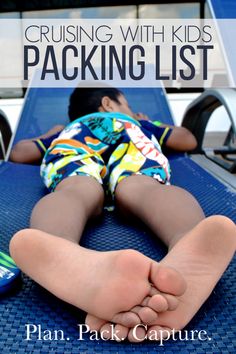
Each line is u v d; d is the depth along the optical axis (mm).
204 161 1775
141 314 601
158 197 917
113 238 998
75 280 651
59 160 1211
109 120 1338
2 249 947
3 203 1271
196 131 1993
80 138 1290
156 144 1354
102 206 1114
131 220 1082
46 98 2221
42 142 1689
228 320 688
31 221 874
